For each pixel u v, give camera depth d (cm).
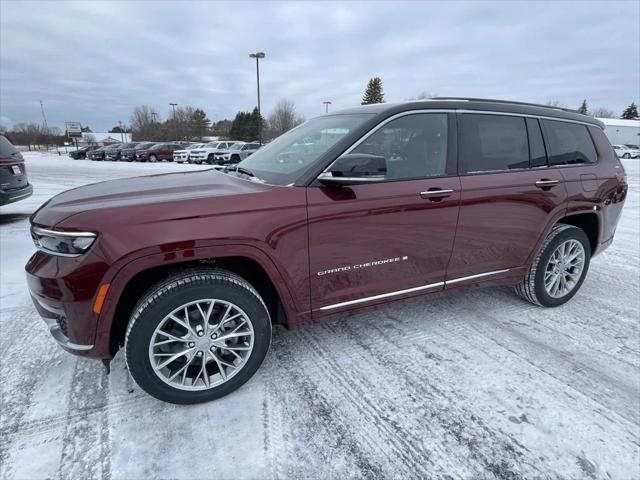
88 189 257
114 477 180
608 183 353
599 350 283
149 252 198
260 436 204
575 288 355
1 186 608
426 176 267
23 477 179
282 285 232
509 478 180
